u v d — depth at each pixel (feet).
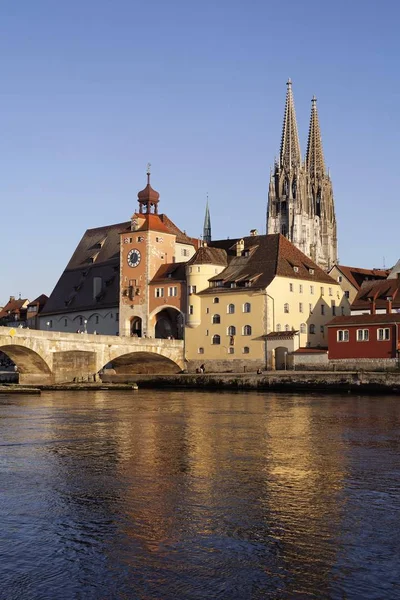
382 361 371.35
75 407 255.50
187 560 74.79
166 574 71.10
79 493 103.09
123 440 158.20
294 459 131.03
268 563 73.92
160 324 495.41
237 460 130.11
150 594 66.64
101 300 526.16
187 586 68.33
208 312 451.94
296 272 453.58
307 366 400.88
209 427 183.21
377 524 86.99
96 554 76.54
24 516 90.79
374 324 378.32
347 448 144.46
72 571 71.87
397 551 77.30
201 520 88.89
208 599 65.62
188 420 202.69
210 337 450.30
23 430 178.19
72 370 403.54
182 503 97.14
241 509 94.02
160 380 420.77
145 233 489.67
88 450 143.13
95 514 91.71
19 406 260.62
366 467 122.62
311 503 96.99
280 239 466.70
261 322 429.38
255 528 85.51
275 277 434.30
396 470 119.85
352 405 256.73
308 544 79.61
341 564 73.56
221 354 444.55
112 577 70.38
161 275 486.38
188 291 460.14
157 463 127.24
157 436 165.07
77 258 585.22
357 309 444.96
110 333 515.09
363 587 68.08
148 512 92.58
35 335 377.50
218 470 120.16
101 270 549.54
